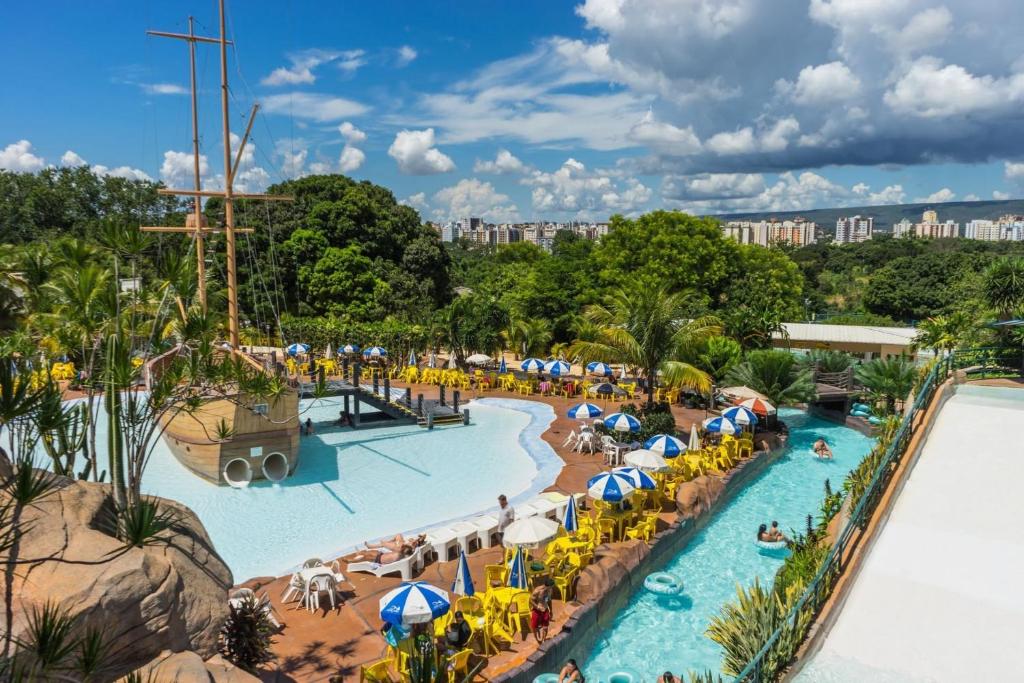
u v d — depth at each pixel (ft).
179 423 69.46
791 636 29.66
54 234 181.78
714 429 71.46
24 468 15.20
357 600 40.68
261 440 67.87
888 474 44.57
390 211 206.28
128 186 209.67
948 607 32.63
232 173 75.05
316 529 54.95
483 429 91.86
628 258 188.85
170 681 20.25
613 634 41.88
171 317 36.27
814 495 69.10
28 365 17.84
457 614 34.09
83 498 26.02
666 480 61.93
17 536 15.26
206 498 62.69
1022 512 39.11
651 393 84.99
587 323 146.20
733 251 206.80
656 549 50.70
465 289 290.35
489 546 49.57
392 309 177.78
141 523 21.01
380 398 97.50
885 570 35.73
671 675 33.19
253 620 30.42
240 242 171.01
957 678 28.53
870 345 160.25
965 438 47.60
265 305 170.30
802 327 171.32
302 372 123.75
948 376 60.44
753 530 59.36
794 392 94.12
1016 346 64.23
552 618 39.24
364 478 69.46
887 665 29.43
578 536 48.08
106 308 31.96
